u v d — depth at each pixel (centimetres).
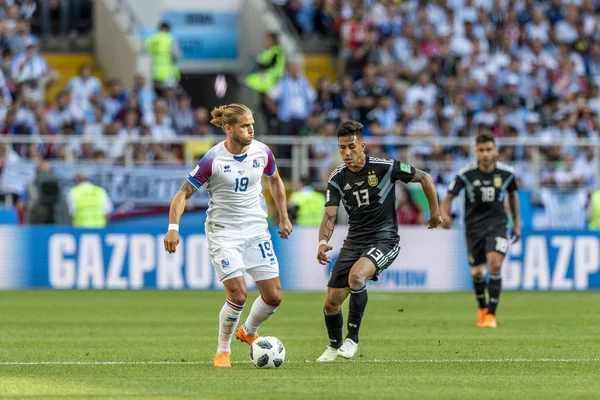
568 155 6844
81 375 2628
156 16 8450
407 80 8050
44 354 3152
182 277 6288
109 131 6925
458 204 6594
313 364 2866
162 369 2755
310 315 4716
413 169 2916
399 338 3669
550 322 4388
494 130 7544
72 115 7075
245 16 8569
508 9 8594
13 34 7444
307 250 6356
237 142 2694
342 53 8294
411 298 5831
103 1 8250
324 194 6588
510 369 2773
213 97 8606
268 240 2786
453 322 4369
